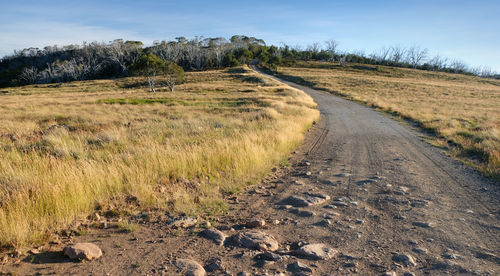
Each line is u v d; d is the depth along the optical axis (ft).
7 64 503.20
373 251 10.73
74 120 50.72
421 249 10.85
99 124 45.34
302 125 50.08
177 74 169.99
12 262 9.39
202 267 9.45
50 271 9.02
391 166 26.14
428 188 19.43
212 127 40.83
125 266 9.45
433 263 9.87
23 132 36.47
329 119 68.54
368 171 24.29
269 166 24.54
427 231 12.61
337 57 554.05
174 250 10.65
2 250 10.10
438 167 25.84
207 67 396.78
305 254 10.30
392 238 11.89
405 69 453.17
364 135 46.01
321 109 92.22
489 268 9.53
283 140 32.99
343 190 18.90
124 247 10.83
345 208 15.55
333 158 29.76
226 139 29.09
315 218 14.07
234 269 9.37
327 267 9.55
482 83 335.47
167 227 12.69
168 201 15.53
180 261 9.70
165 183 18.10
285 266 9.57
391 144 38.14
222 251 10.63
